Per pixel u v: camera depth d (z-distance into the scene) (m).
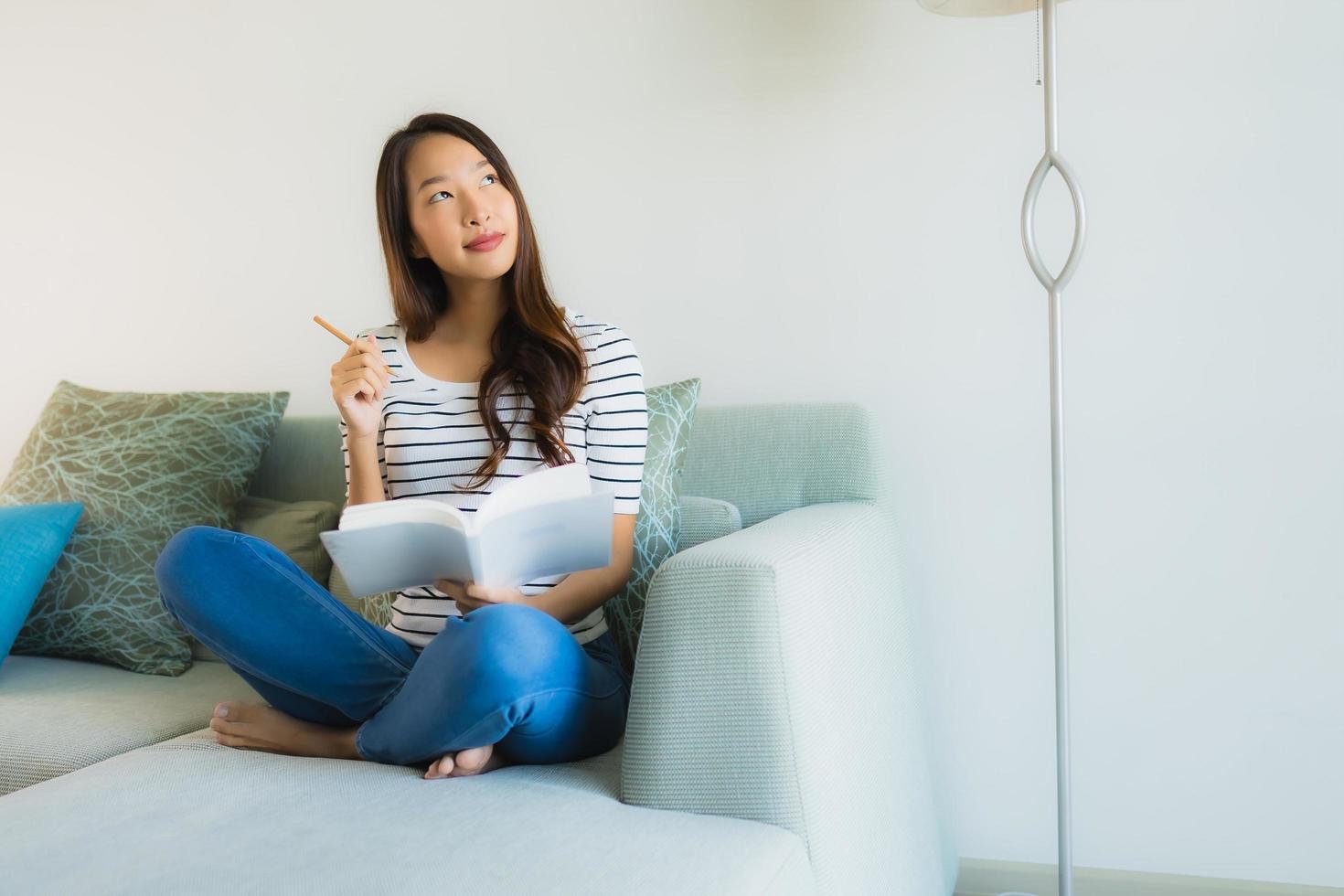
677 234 2.05
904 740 1.54
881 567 1.60
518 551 1.25
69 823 1.14
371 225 2.30
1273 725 1.71
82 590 1.95
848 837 1.23
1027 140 1.80
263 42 2.36
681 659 1.20
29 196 2.61
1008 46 1.80
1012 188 1.81
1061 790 1.56
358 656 1.36
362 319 2.32
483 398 1.52
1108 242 1.76
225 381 2.45
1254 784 1.72
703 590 1.21
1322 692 1.68
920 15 1.86
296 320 2.38
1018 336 1.83
